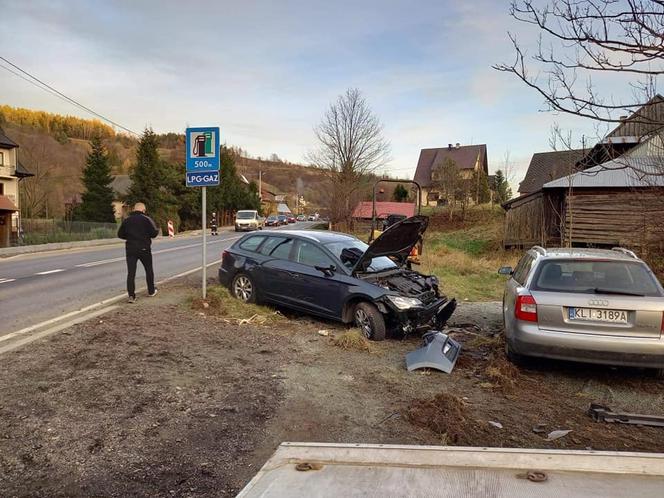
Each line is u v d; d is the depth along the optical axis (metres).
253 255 8.78
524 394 4.99
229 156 72.06
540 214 22.92
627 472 1.99
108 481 3.08
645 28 2.84
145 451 3.46
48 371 4.90
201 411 4.17
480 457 2.17
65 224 30.19
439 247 22.89
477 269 16.23
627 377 5.54
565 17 3.06
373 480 1.98
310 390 4.82
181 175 51.66
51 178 48.53
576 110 3.31
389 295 6.82
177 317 7.45
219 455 3.46
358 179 38.22
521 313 5.36
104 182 50.94
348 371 5.48
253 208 79.31
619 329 5.02
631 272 5.43
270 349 6.19
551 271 5.58
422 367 5.56
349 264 7.62
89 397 4.30
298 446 2.38
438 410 4.31
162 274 12.98
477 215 38.06
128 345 5.86
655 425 4.23
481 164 62.31
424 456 2.20
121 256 18.58
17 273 13.08
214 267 14.70
